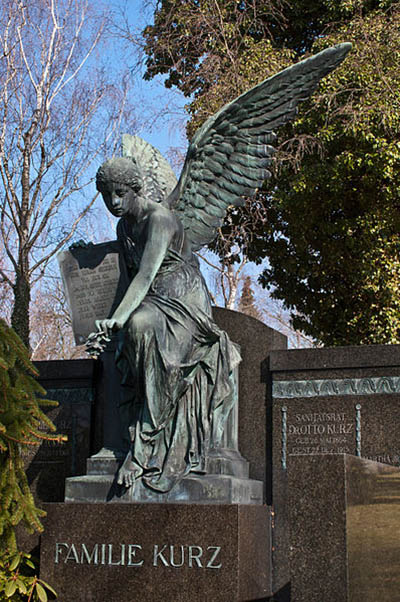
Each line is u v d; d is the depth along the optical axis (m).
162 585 5.95
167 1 17.45
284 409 7.39
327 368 7.32
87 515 6.28
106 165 6.99
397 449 6.95
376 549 5.50
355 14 15.70
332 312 16.92
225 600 5.78
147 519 6.11
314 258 16.72
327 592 4.93
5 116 17.86
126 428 6.87
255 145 7.39
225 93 15.35
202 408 6.73
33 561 7.07
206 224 7.46
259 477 7.35
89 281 7.54
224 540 5.88
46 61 18.28
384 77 13.80
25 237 17.67
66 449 8.15
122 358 6.88
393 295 15.41
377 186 15.02
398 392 7.07
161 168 7.93
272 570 6.97
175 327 6.71
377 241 15.29
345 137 14.37
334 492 5.05
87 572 6.17
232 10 17.06
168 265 7.02
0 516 6.01
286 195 15.04
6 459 6.12
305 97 7.33
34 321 25.52
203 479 6.31
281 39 17.83
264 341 7.64
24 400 6.14
